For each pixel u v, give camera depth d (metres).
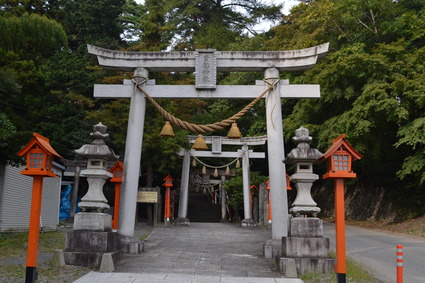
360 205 24.94
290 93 12.06
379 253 12.16
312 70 20.20
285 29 25.78
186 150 24.58
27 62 19.86
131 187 11.68
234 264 9.87
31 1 27.16
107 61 12.23
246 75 28.44
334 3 21.77
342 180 7.38
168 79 24.17
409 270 9.51
